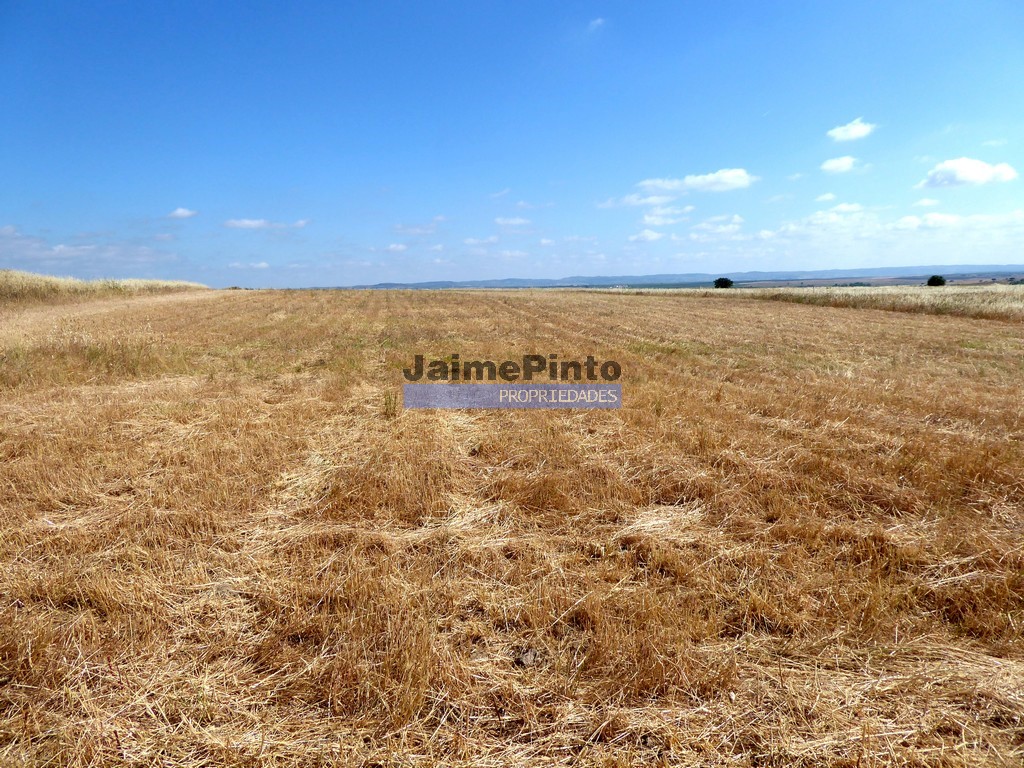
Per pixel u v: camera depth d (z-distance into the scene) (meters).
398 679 2.31
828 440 5.66
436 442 5.56
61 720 2.15
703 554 3.47
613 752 2.03
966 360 11.61
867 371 10.12
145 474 4.62
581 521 3.96
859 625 2.74
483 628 2.74
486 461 5.22
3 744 2.04
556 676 2.41
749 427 6.11
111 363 9.23
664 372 9.35
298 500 4.25
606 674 2.41
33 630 2.56
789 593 2.99
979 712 2.23
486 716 2.22
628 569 3.27
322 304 27.28
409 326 16.97
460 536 3.69
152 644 2.55
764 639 2.68
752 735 2.12
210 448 5.15
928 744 2.09
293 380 8.56
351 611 2.77
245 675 2.40
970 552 3.48
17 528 3.62
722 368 9.96
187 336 13.84
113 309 23.38
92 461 4.83
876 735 2.11
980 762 2.00
